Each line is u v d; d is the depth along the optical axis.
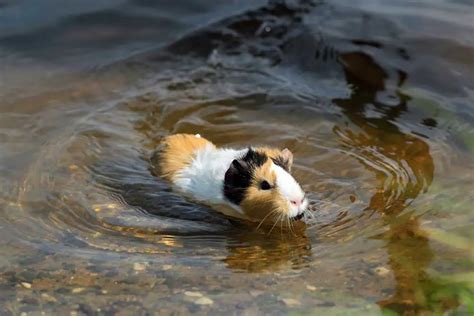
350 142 12.96
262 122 13.71
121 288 9.12
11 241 10.07
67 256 9.76
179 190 11.58
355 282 9.24
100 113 13.80
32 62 15.55
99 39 16.45
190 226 10.71
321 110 14.09
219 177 11.23
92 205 11.07
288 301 8.89
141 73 15.36
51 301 8.88
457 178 11.66
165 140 12.66
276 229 10.62
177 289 9.11
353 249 9.98
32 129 13.12
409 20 16.41
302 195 10.45
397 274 9.36
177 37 16.56
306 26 16.70
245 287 9.17
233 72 15.55
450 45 15.36
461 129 13.06
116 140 12.95
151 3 17.78
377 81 14.88
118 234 10.40
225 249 10.11
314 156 12.54
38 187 11.43
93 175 11.87
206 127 13.57
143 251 9.97
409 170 12.00
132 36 16.61
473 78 14.41
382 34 16.08
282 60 15.99
